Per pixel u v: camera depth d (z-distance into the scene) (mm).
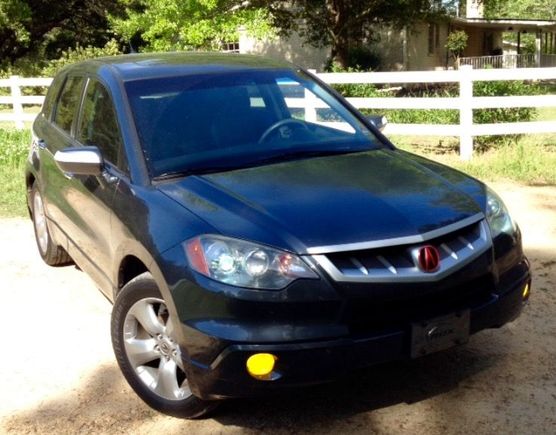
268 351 3158
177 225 3516
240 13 18844
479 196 3893
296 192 3662
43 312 5266
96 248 4508
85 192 4570
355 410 3742
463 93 9469
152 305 3725
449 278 3402
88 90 5051
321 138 4520
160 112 4328
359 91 13836
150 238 3600
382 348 3283
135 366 3850
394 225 3387
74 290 5684
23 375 4320
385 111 12523
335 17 24859
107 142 4457
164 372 3701
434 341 3406
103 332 4883
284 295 3180
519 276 3836
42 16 31328
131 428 3705
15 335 4887
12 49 30359
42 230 6305
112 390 4109
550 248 6133
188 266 3350
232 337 3188
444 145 10867
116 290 4199
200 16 18547
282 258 3223
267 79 4793
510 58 35344
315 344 3178
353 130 4719
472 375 4051
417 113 12172
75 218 4895
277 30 25672
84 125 4961
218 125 4359
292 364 3180
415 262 3320
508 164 8914
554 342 4418
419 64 30547
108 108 4547
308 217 3395
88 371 4344
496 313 3635
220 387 3273
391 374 4082
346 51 25938
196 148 4188
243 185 3758
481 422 3594
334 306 3201
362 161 4195
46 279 5949
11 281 5934
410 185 3834
